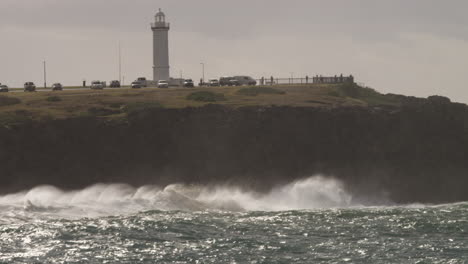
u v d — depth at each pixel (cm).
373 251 17812
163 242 18812
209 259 17062
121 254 17538
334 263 16662
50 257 17200
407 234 19962
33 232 19762
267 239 19200
